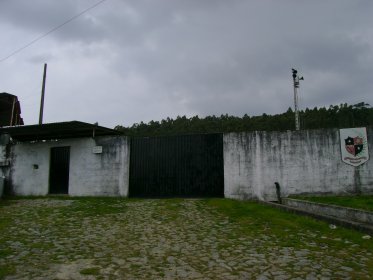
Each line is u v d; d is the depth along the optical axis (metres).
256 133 14.66
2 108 24.64
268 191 14.27
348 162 13.77
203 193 14.88
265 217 10.46
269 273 5.71
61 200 14.94
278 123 53.66
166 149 15.48
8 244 7.62
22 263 6.30
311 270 5.83
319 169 13.98
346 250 6.98
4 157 18.02
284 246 7.40
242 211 11.56
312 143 14.16
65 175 16.81
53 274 5.71
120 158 15.83
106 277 5.59
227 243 7.74
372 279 5.38
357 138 13.78
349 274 5.61
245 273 5.73
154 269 5.99
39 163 17.31
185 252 7.05
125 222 10.12
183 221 10.23
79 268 6.03
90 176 16.16
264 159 14.46
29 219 10.60
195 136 15.29
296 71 21.55
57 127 15.22
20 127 15.41
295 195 14.01
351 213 9.19
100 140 16.23
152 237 8.34
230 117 60.22
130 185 15.59
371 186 13.48
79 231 8.97
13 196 17.28
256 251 7.05
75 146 16.69
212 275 5.66
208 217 10.80
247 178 14.53
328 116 53.75
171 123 60.00
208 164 14.99
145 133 53.72
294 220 9.85
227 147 14.88
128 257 6.70
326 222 9.30
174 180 15.21
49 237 8.30
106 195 15.78
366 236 7.68
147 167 15.54
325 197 13.41
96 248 7.35
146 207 12.66
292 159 14.24
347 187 13.66
